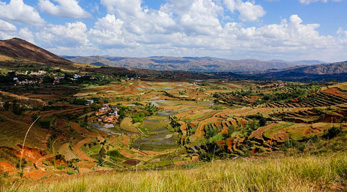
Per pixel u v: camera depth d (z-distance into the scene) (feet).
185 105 558.97
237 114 374.63
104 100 548.31
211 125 321.73
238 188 10.96
